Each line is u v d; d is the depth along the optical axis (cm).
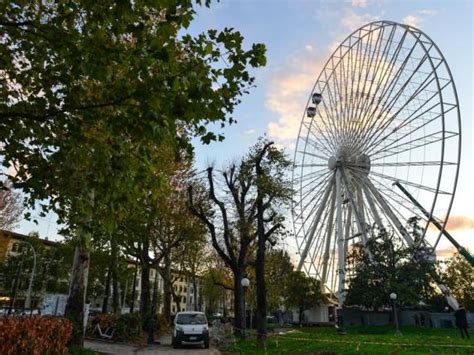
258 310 2041
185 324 2323
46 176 810
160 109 635
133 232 2891
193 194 2977
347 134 4238
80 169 788
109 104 672
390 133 3841
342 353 1680
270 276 4903
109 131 750
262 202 2325
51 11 779
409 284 4150
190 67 658
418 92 3591
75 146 757
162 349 2155
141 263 3106
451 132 3378
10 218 3484
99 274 5078
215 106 651
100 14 653
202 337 2244
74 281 1603
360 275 4253
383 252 4272
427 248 4191
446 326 4184
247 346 2081
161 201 2539
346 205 4225
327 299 5838
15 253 6438
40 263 6369
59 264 6438
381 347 1870
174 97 627
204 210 2928
